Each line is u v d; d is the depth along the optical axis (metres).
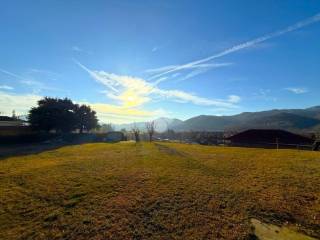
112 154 23.08
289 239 6.02
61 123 56.66
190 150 27.08
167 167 15.12
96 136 55.91
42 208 8.07
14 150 29.30
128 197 9.02
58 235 6.29
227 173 13.11
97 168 14.84
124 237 6.18
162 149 28.53
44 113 54.53
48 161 18.27
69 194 9.45
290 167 14.02
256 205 8.09
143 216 7.36
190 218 7.19
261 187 10.09
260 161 16.83
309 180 10.84
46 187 10.44
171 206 8.09
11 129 48.31
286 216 7.32
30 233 6.40
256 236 6.16
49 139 50.94
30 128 53.25
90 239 6.09
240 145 39.97
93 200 8.74
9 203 8.57
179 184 10.74
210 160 18.19
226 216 7.31
